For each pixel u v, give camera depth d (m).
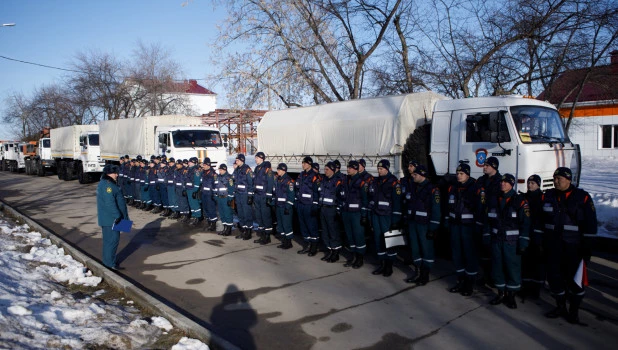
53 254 8.08
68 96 38.97
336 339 4.71
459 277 6.12
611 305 5.50
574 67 13.09
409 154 8.45
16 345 4.01
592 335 4.69
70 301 5.55
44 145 30.88
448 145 7.92
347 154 9.50
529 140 7.13
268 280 6.80
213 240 9.77
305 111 10.88
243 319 5.31
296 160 10.80
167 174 12.49
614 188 12.67
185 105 37.22
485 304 5.66
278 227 9.01
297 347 4.55
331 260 7.86
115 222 7.41
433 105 8.99
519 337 4.68
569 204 4.98
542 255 5.40
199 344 4.38
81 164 24.08
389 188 6.87
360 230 7.31
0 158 41.25
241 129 34.09
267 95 16.88
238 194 9.69
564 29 12.53
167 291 6.43
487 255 6.30
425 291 6.20
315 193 8.12
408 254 7.74
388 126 8.64
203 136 16.30
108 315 5.15
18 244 8.72
